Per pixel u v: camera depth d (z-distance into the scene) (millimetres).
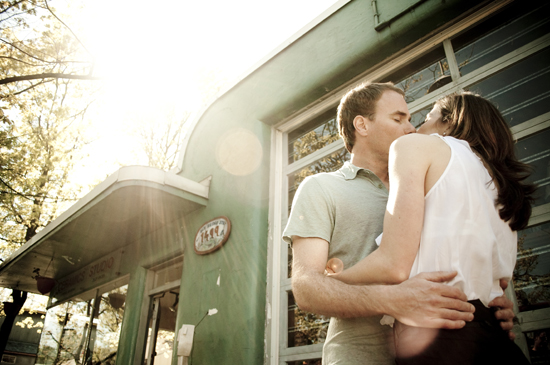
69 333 6418
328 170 3334
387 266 896
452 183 935
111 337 5305
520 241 2107
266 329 3059
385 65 3145
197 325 3480
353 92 1504
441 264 883
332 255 1196
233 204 3701
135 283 4820
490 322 841
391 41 2979
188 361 3385
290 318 3074
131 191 3748
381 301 872
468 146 1057
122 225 4664
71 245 5434
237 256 3398
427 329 827
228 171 3945
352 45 3197
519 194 1007
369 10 3180
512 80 2428
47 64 7875
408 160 982
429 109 2803
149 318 4691
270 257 3336
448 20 2791
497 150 1064
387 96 1432
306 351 2816
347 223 1197
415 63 3035
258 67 4051
